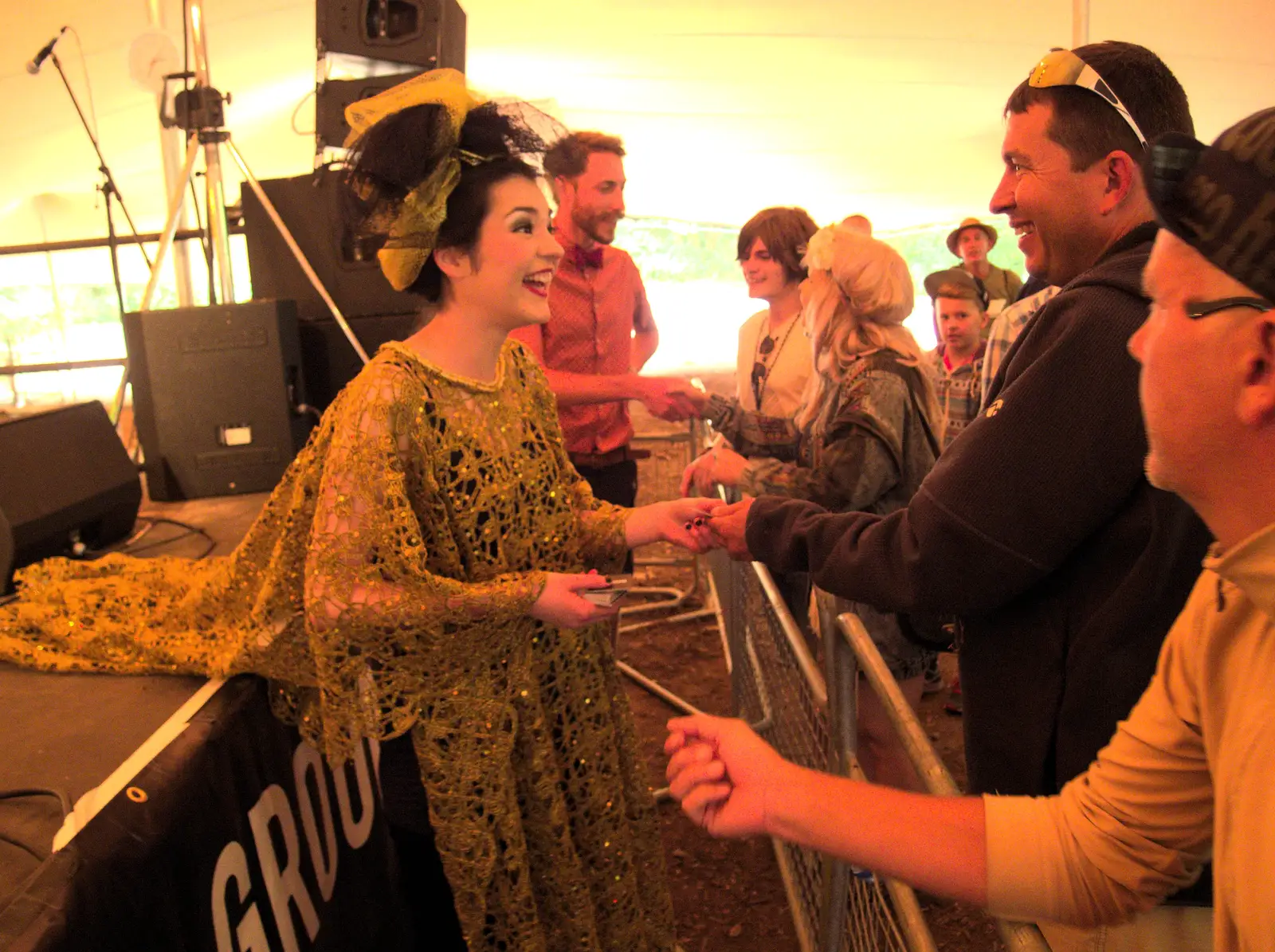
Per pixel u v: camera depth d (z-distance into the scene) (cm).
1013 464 109
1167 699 74
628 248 2062
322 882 158
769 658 242
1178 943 99
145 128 812
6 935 93
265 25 690
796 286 246
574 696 161
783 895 245
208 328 277
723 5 709
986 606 116
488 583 136
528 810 156
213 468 283
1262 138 51
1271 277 50
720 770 89
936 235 1819
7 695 150
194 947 118
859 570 129
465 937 147
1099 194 118
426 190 128
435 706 138
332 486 128
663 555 495
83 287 1176
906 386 194
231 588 151
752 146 1181
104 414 236
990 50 795
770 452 251
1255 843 58
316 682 144
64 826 110
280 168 1038
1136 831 76
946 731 304
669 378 268
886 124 1078
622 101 1012
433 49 314
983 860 80
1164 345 57
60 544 209
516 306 136
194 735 133
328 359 328
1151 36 664
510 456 146
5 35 587
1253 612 61
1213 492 58
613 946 169
